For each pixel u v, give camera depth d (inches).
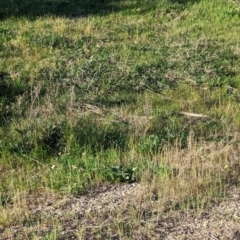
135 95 326.0
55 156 255.6
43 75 350.0
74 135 263.7
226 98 324.5
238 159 247.3
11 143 260.2
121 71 355.9
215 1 513.7
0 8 493.0
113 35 438.9
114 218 204.1
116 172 234.2
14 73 353.4
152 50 401.1
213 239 193.2
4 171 244.1
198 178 227.1
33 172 241.9
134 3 509.0
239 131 279.1
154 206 211.8
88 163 241.1
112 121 282.2
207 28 457.1
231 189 226.8
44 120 278.7
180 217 205.9
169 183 222.5
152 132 274.1
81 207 212.7
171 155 247.1
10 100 317.1
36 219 203.6
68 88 331.3
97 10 498.0
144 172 233.0
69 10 497.7
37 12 489.7
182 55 386.6
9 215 204.4
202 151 252.8
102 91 329.4
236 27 461.1
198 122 289.9
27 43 412.8
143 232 196.1
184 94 328.5
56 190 224.1
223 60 383.2
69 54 391.9
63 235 193.2
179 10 497.7
